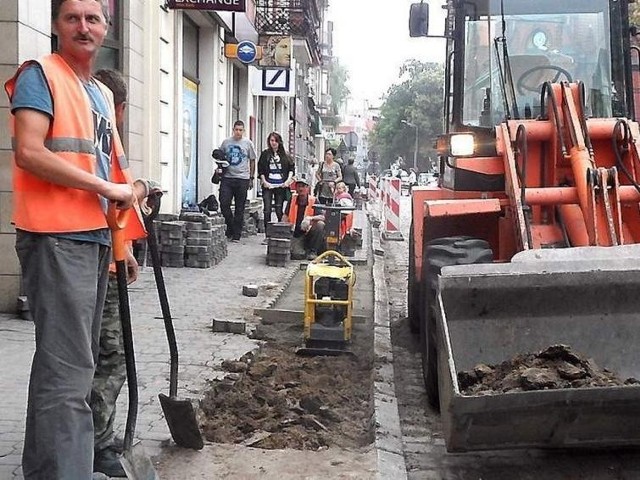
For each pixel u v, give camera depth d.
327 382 6.89
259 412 5.97
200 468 4.78
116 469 4.41
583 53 7.66
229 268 12.61
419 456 5.52
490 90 7.69
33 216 3.67
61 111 3.70
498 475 5.20
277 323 8.95
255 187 24.30
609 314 5.25
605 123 6.74
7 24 7.78
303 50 31.02
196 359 7.08
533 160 6.80
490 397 4.44
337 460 5.03
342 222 14.18
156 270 4.69
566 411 4.55
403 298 11.66
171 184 15.33
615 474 5.20
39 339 3.70
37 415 3.68
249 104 25.08
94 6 3.84
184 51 17.27
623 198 6.27
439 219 7.18
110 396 4.46
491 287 5.13
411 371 7.64
